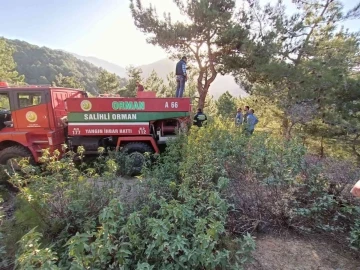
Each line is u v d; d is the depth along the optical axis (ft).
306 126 38.96
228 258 7.19
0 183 14.94
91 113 18.63
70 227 9.35
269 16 39.40
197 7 37.86
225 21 38.75
